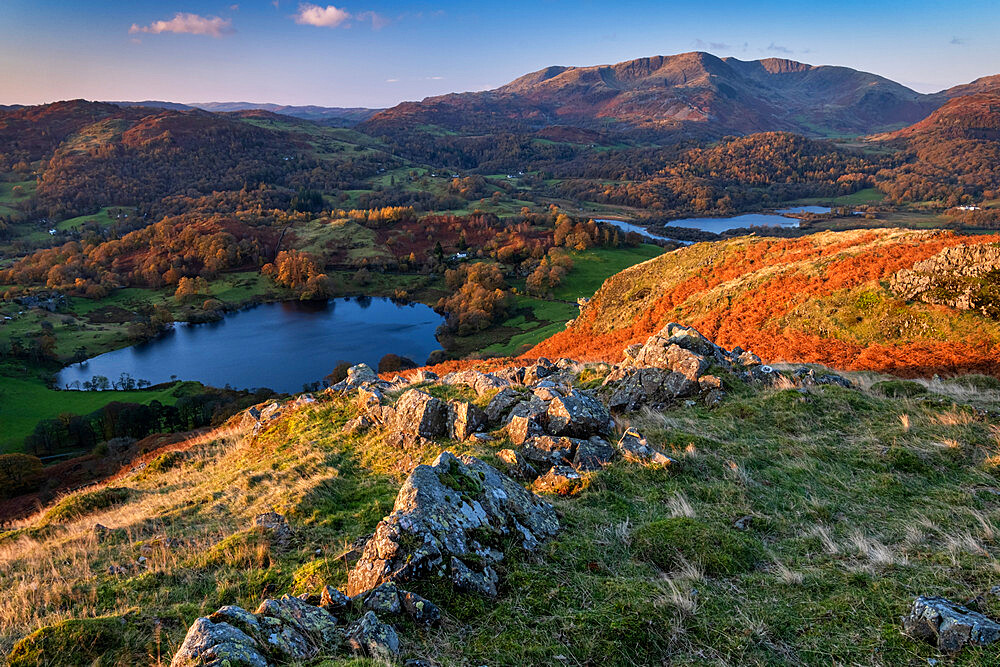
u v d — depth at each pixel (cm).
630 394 1464
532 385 1686
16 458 3641
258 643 477
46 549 1057
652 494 905
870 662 463
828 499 880
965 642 456
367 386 1827
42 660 579
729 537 709
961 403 1319
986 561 620
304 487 1174
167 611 695
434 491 707
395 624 529
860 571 621
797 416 1241
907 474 958
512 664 471
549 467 1079
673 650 493
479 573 611
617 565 668
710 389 1421
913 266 2852
